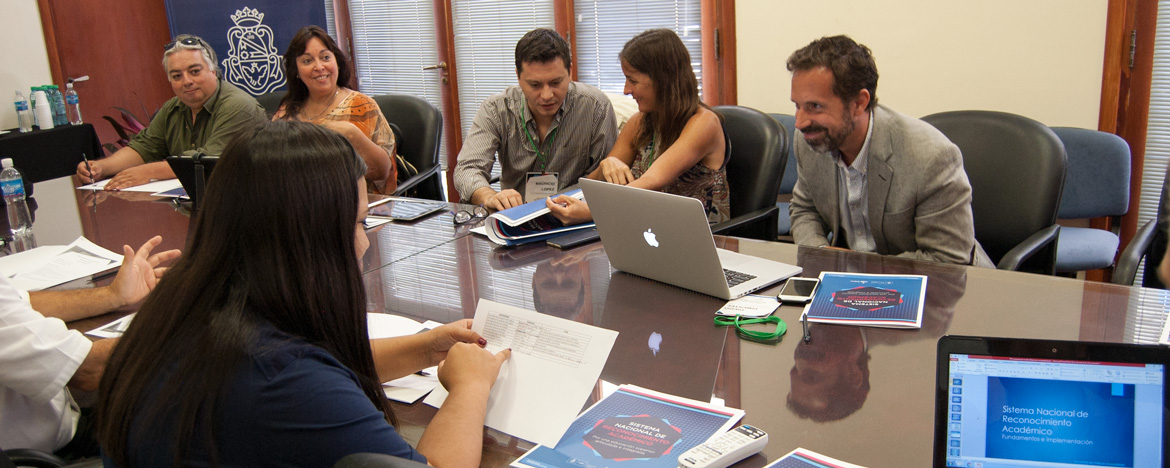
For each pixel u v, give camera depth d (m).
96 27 4.50
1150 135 2.88
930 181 1.88
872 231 2.06
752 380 1.17
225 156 0.87
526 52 2.52
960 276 1.53
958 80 3.12
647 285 1.60
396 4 4.61
